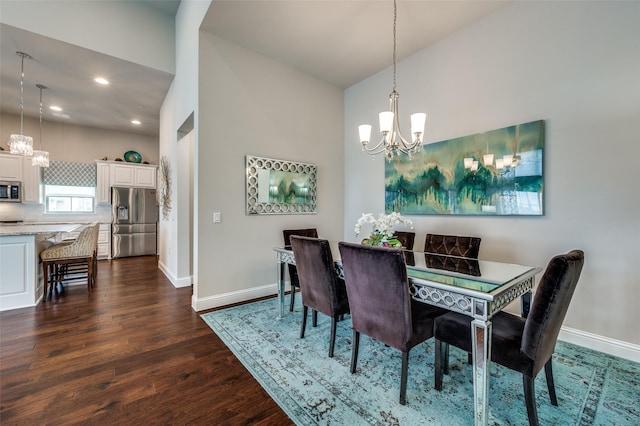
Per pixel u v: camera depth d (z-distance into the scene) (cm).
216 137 312
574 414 147
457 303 148
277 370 191
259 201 345
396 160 355
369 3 258
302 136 390
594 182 215
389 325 163
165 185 473
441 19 280
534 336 130
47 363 198
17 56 346
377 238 224
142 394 166
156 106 511
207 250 307
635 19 198
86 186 620
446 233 309
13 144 385
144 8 374
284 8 265
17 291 309
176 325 263
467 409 153
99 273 476
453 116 303
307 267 223
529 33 247
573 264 129
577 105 222
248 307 312
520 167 250
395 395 165
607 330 211
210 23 289
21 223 536
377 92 390
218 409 153
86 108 517
